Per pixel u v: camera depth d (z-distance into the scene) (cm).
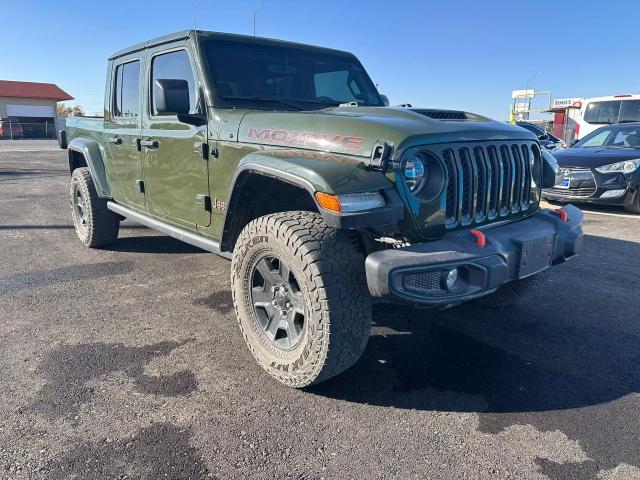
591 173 821
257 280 300
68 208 827
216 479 210
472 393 280
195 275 477
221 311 391
